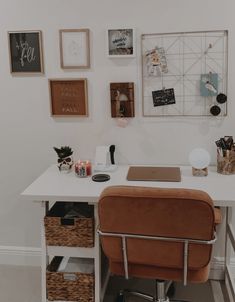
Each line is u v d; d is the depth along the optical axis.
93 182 2.14
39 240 2.73
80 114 2.46
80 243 2.05
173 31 2.29
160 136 2.44
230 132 2.38
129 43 2.33
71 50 2.39
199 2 2.24
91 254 2.07
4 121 2.56
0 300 2.36
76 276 2.11
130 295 2.37
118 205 1.64
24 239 2.74
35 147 2.57
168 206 1.59
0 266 2.75
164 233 1.66
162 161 2.47
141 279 2.56
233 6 2.22
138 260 1.77
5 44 2.45
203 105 2.36
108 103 2.44
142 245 1.72
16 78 2.48
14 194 2.67
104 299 2.36
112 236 1.74
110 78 2.40
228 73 2.30
